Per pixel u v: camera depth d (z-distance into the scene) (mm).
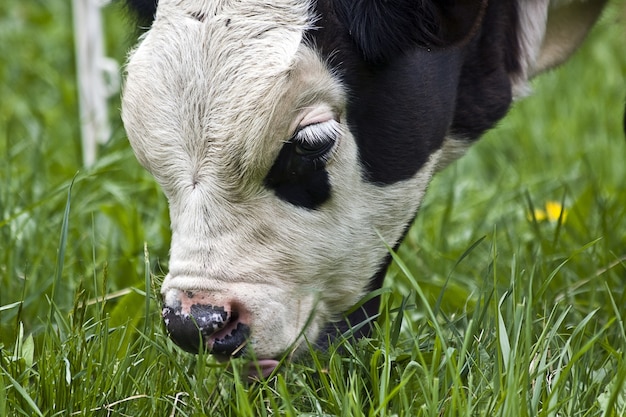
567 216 8914
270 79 5801
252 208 5988
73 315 6641
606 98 12047
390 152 6234
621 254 8430
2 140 11047
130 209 8836
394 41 6000
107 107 10859
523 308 6184
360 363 6176
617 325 6992
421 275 8320
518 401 5570
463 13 6086
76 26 10992
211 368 6461
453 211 9617
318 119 5938
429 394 5809
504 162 11047
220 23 5875
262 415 5930
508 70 7211
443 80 6434
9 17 14281
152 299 6996
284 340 6145
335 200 6133
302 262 6141
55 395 6133
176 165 5930
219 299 5945
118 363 6488
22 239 8227
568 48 8039
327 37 5934
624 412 5742
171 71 5867
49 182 9711
